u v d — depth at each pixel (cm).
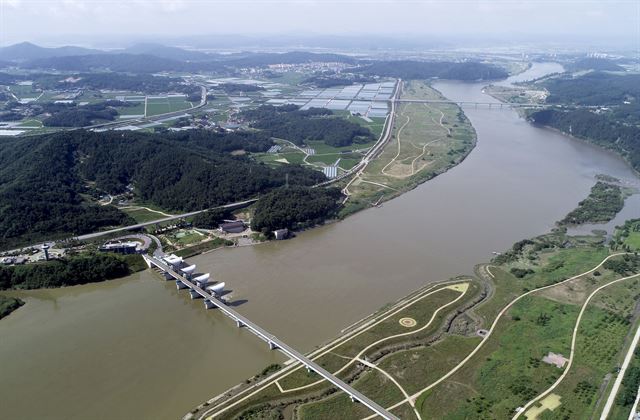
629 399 12256
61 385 13325
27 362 14300
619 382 13012
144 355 14575
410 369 13675
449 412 12162
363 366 13800
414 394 12756
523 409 12162
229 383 13338
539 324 15688
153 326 16112
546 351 14338
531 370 13562
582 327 15475
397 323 15712
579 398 12500
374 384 13088
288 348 14225
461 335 15238
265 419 11956
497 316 16188
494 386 13000
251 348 14912
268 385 13125
